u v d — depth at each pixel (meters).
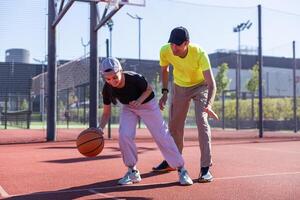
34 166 6.58
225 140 14.13
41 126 25.88
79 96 28.53
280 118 27.25
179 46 4.95
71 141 12.88
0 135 16.41
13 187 4.85
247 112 27.58
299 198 4.30
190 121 23.83
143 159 7.54
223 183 5.11
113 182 5.18
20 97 27.58
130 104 4.86
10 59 26.97
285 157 8.08
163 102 5.65
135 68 22.86
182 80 5.51
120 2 11.48
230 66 51.78
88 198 4.28
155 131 4.94
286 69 57.97
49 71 13.23
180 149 5.79
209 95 5.04
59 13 12.23
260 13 16.62
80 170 6.15
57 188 4.80
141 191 4.62
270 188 4.81
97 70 13.40
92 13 13.27
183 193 4.52
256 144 11.84
